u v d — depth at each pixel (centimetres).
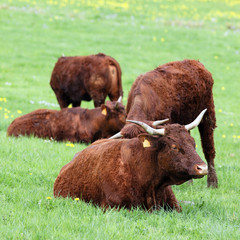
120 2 14762
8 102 6162
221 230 1808
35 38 10356
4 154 3062
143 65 8988
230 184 3066
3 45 9650
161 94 2850
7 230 1680
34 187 2462
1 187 2330
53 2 13962
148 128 2039
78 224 1791
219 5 15950
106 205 2088
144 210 2078
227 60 10031
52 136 4362
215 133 5497
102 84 5309
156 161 2050
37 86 7600
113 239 1655
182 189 2881
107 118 4231
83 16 12700
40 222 1784
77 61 5447
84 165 2250
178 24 12838
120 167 2092
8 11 12281
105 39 10681
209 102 3188
